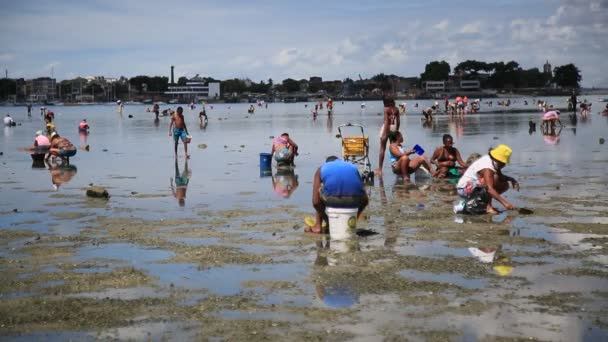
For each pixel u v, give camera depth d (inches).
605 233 399.5
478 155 522.3
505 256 346.6
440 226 430.9
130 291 294.5
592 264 327.6
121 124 2367.1
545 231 408.2
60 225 455.2
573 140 1170.6
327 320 252.1
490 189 470.0
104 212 507.5
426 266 328.5
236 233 420.2
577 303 267.3
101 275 321.1
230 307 269.6
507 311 258.7
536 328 240.1
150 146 1230.9
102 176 755.4
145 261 349.7
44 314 263.7
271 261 344.5
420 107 4808.1
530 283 296.5
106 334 241.1
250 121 2516.0
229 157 991.0
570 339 229.3
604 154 909.2
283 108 5777.6
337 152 1050.1
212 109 5610.2
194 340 233.9
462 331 238.1
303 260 345.7
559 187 597.9
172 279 313.1
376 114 3257.9
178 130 987.3
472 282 299.6
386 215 476.4
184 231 428.5
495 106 4315.9
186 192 615.2
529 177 671.8
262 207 522.6
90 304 276.1
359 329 241.8
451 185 652.7
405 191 610.9
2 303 278.1
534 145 1080.2
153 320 255.4
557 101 5900.6
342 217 400.8
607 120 1888.5
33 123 2534.5
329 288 293.7
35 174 783.1
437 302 271.3
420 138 1299.2
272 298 280.8
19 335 241.6
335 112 3838.6
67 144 926.4
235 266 335.9
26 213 505.7
